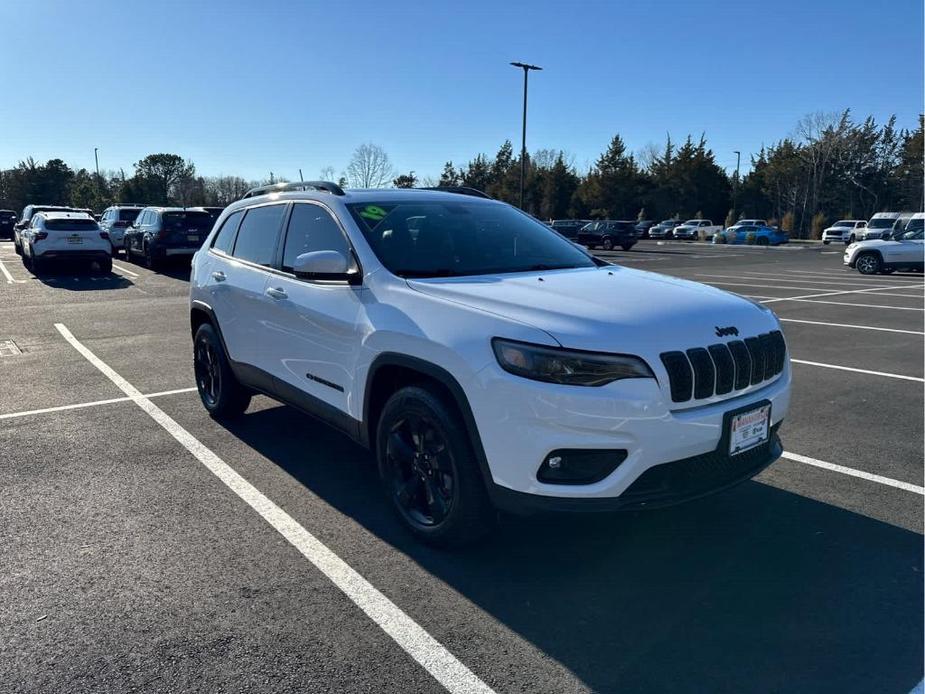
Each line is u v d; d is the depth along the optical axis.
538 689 2.56
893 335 9.95
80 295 14.14
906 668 2.67
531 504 3.06
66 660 2.70
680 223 66.06
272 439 5.26
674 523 3.89
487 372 3.10
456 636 2.87
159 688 2.55
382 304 3.72
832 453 5.02
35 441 5.20
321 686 2.56
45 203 74.88
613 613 3.04
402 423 3.63
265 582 3.27
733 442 3.25
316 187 4.70
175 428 5.52
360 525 3.86
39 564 3.42
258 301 4.75
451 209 4.59
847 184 68.06
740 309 3.57
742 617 3.00
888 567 3.42
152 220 19.86
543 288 3.60
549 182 73.62
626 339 3.04
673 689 2.56
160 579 3.28
